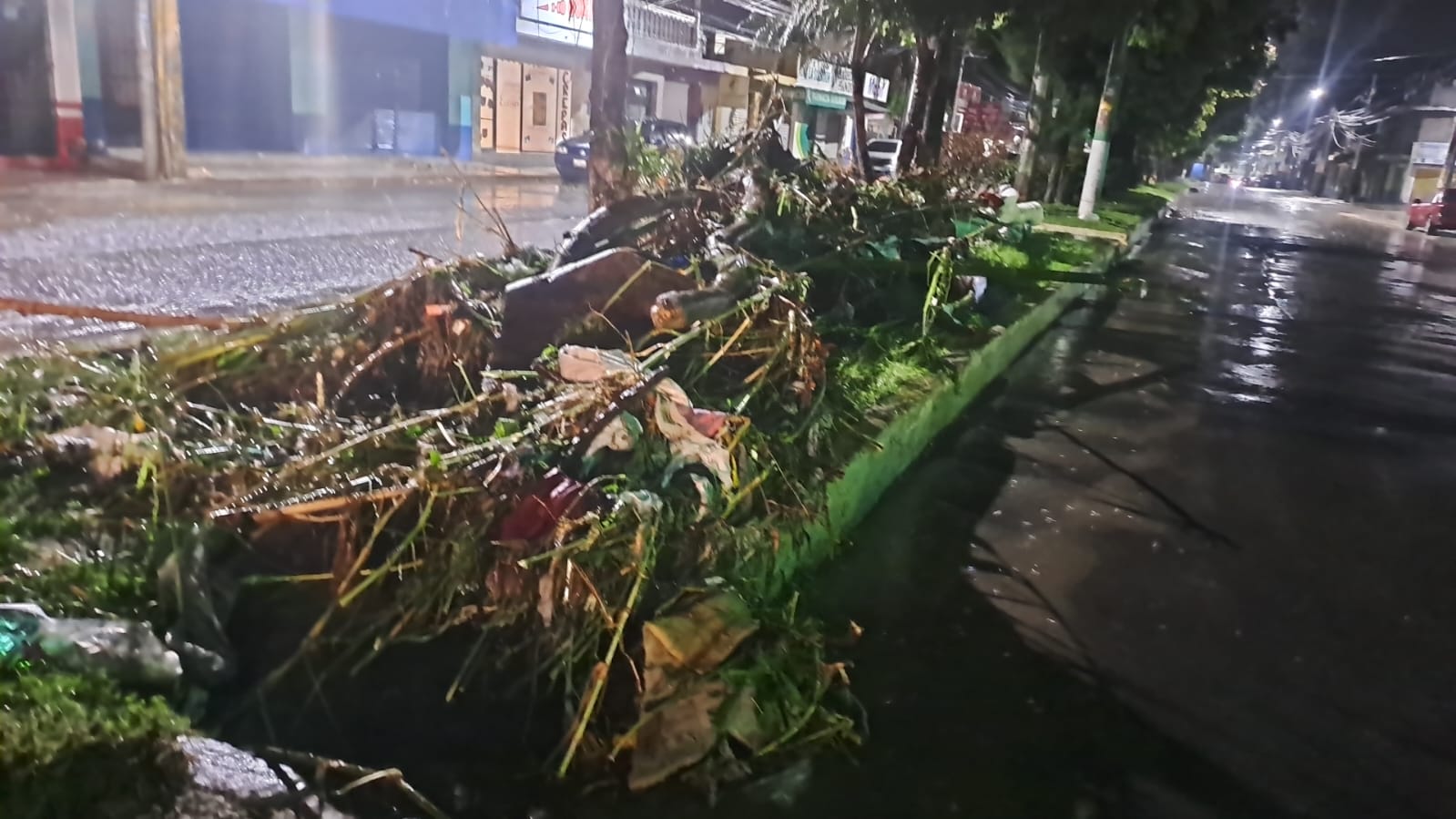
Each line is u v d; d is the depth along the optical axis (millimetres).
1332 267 20141
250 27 21391
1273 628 4230
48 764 2389
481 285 6055
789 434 4781
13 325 6945
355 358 5320
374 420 4504
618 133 7629
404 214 14766
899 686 3580
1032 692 3602
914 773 3094
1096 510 5465
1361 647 4113
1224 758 3297
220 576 3451
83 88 18109
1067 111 21328
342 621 3410
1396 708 3670
